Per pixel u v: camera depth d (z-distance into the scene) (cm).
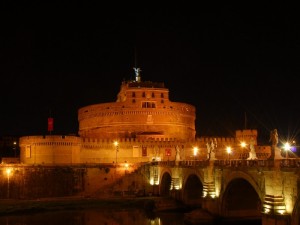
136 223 8038
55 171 11838
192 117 16875
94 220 8394
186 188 9094
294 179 4894
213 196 7388
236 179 6538
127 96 15725
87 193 11950
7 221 8331
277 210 5144
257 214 7112
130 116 15575
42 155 12850
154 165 11312
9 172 11562
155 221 8162
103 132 15750
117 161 13812
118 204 10138
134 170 12394
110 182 12175
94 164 12175
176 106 16138
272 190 5272
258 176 5672
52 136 12950
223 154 15262
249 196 7088
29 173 11662
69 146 13038
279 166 5162
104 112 15862
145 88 15825
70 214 9088
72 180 11912
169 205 9269
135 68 17312
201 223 7294
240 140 15712
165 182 10844
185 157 14488
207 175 7525
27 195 11531
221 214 7075
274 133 5744
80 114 17012
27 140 13075
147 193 11519
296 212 4847
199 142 14775
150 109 15662
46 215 8988
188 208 9038
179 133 16038
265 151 15200
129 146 14062
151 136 15250
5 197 11431
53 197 11575
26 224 8044
